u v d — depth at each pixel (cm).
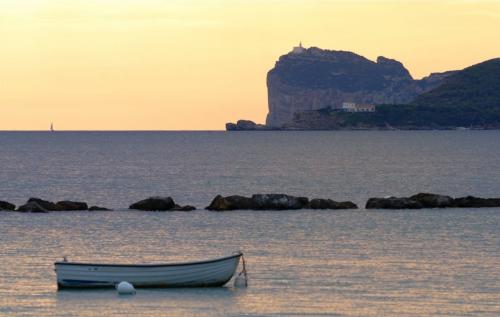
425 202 15912
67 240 12200
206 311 8062
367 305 8325
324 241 12156
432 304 8388
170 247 11688
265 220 14275
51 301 8394
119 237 12512
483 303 8438
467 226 13562
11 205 15388
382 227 13475
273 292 8850
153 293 8762
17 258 10738
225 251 11350
